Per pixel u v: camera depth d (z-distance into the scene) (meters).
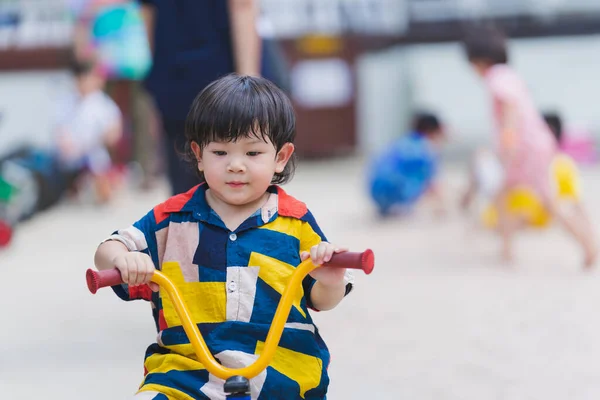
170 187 7.15
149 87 7.01
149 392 3.76
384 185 13.36
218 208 4.15
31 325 7.94
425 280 9.57
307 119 19.89
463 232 12.48
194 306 4.00
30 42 17.64
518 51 18.91
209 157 4.00
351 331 7.64
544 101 19.03
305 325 4.04
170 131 7.01
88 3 15.51
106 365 6.82
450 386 6.21
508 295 8.86
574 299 8.66
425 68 19.31
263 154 4.00
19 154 13.82
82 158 14.69
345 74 19.69
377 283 9.45
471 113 19.28
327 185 16.91
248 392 3.62
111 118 14.99
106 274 3.71
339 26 18.97
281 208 4.16
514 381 6.32
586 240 10.00
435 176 13.63
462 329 7.65
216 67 6.83
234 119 3.90
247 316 3.96
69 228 13.02
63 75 17.61
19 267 10.43
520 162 10.12
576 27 18.61
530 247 11.40
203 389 3.79
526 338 7.37
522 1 18.59
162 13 6.89
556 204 10.05
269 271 4.02
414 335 7.49
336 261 3.79
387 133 19.84
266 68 7.28
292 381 3.91
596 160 19.02
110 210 14.57
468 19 18.78
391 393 6.09
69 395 6.16
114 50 15.36
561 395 6.02
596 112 18.97
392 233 12.45
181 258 4.07
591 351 7.00
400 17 18.95
